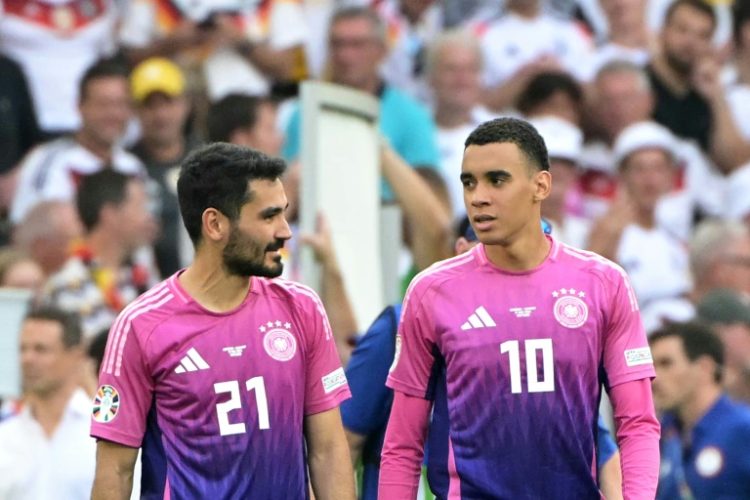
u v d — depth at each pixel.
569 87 40.25
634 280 39.34
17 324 26.92
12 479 25.50
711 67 43.00
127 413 19.20
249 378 19.16
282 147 33.91
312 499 20.86
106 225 34.19
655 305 39.09
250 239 19.11
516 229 19.05
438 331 19.33
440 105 39.72
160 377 19.14
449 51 39.62
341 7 40.53
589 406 19.20
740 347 31.89
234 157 19.16
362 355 21.84
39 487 25.61
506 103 42.28
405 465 19.75
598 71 41.34
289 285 19.69
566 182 38.38
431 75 39.81
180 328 19.16
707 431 27.77
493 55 42.81
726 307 32.16
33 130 39.34
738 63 44.88
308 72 41.38
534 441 19.00
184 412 19.08
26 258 32.78
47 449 25.72
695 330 28.03
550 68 42.56
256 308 19.38
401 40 42.47
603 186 41.12
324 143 26.17
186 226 19.41
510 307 19.19
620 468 20.08
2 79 38.97
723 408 27.80
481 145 18.97
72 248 33.97
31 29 39.56
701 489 27.70
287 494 19.23
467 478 19.16
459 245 21.11
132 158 37.94
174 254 35.91
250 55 40.78
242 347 19.20
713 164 42.84
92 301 33.50
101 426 19.19
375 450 22.05
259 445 19.11
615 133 41.12
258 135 32.81
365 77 37.75
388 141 36.69
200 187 19.17
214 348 19.14
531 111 40.22
